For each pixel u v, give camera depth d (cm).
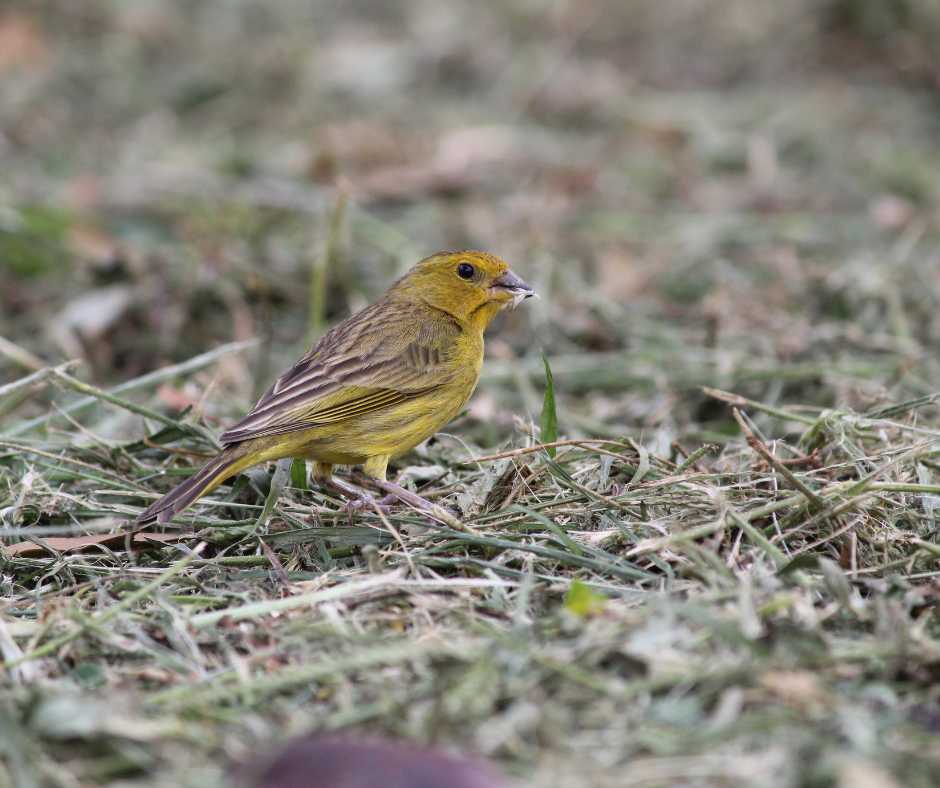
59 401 1271
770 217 1772
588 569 882
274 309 1505
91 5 2359
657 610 768
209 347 1410
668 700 705
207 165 1909
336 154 1905
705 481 977
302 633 799
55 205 1688
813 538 913
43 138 2011
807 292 1491
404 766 619
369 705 715
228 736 695
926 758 653
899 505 948
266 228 1664
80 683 763
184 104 2148
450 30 2358
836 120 2072
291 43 2295
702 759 661
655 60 2298
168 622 820
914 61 2225
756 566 851
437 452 1130
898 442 1044
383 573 876
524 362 1373
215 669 781
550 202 1786
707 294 1525
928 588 820
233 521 973
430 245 1669
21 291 1511
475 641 773
